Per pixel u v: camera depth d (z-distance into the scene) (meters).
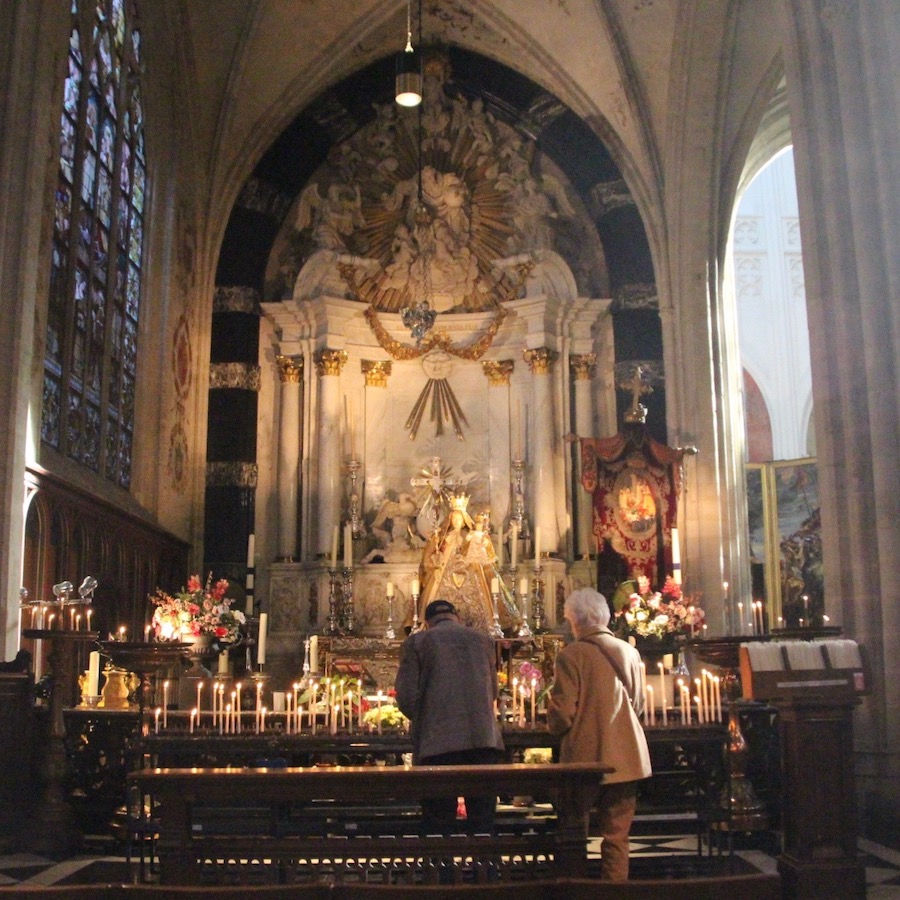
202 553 18.41
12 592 10.66
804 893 6.57
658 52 17.92
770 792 10.27
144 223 17.25
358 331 19.72
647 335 18.88
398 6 18.84
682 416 18.02
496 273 19.83
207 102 18.84
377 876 7.05
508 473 19.30
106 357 15.12
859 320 10.79
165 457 17.30
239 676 16.92
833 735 6.77
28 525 11.91
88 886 4.20
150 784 5.98
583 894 4.21
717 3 16.62
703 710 9.49
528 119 19.89
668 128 18.17
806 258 11.30
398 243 20.02
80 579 13.55
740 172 18.44
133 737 9.09
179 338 18.06
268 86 19.09
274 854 6.16
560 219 19.83
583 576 18.69
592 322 19.39
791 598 24.11
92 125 14.55
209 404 18.84
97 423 14.84
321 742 8.52
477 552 17.28
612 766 6.17
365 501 19.36
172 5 17.52
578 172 19.67
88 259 14.41
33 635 9.79
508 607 17.20
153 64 17.41
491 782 6.11
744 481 18.81
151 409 17.08
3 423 10.80
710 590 17.36
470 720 7.02
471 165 20.34
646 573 17.06
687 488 17.67
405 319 16.20
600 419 19.23
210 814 8.16
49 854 9.44
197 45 18.30
